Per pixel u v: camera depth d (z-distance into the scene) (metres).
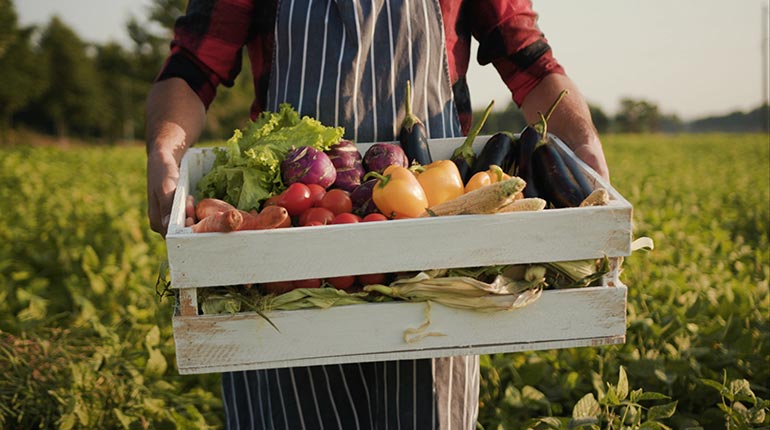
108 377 3.77
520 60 2.88
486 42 2.90
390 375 2.62
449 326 2.12
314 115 2.63
